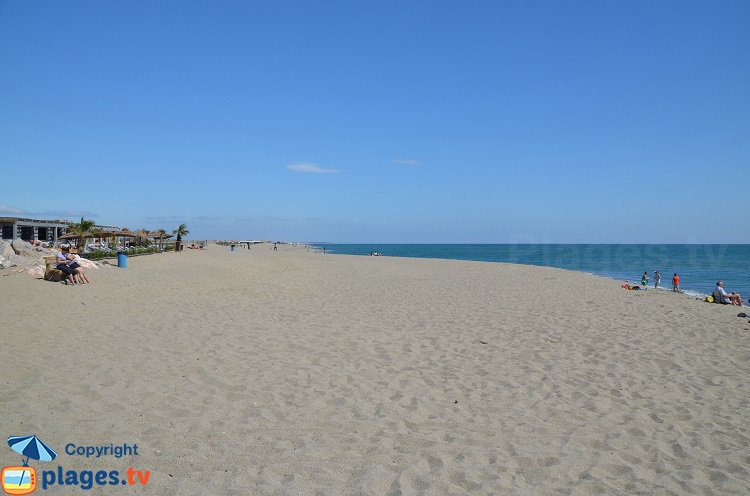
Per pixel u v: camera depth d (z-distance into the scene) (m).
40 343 8.12
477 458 4.71
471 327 11.20
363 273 29.23
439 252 121.62
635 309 14.38
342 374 7.34
